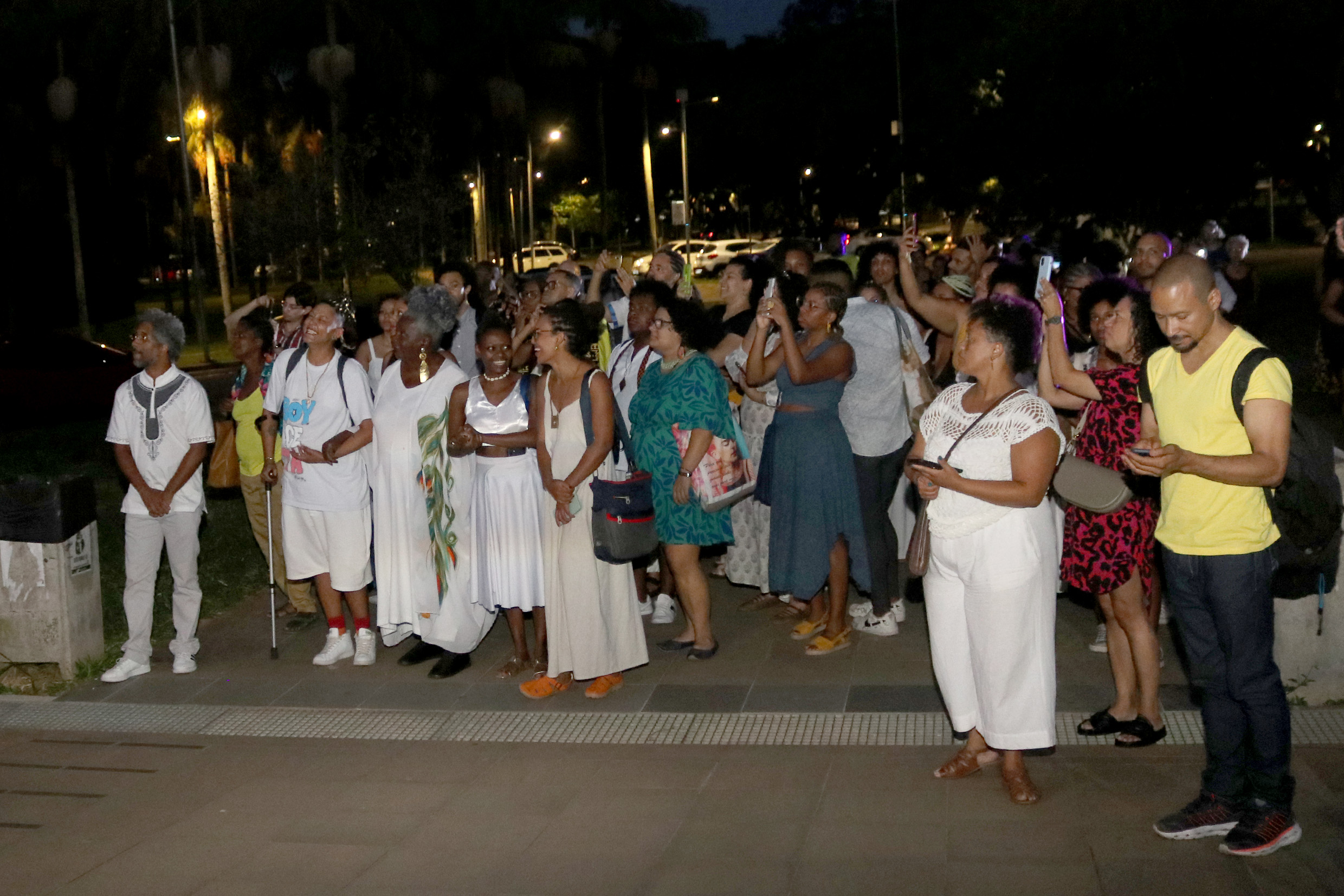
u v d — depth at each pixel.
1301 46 19.44
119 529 10.46
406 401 6.46
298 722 5.91
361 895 4.13
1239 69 19.94
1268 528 4.06
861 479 6.45
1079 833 4.30
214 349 30.86
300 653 7.02
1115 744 5.04
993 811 4.50
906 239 6.82
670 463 6.15
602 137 51.31
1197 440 4.04
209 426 6.58
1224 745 4.20
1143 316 4.74
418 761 5.34
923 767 4.94
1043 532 4.44
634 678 6.28
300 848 4.52
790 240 8.03
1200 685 4.27
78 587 6.66
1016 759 4.58
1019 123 23.86
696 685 6.11
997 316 4.38
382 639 6.99
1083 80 22.41
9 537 6.55
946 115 29.98
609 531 5.76
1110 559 4.81
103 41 33.78
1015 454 4.33
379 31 37.12
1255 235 47.72
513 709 5.94
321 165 30.83
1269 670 4.07
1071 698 5.58
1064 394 5.14
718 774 5.00
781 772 4.98
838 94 52.06
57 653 6.60
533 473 6.19
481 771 5.18
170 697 6.35
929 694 5.78
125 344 32.03
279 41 37.97
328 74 34.50
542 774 5.12
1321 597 4.66
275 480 6.93
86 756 5.57
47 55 33.50
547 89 46.41
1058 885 3.94
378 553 6.58
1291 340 18.25
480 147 44.41
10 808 5.01
